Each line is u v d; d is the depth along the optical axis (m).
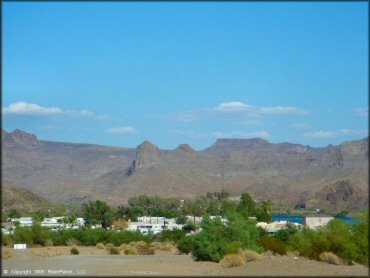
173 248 80.31
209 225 50.53
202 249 48.06
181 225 132.62
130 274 34.25
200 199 188.88
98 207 141.25
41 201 178.88
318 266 38.88
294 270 36.47
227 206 146.25
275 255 53.50
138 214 156.38
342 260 41.09
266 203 151.25
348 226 43.41
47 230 87.25
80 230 92.44
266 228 94.88
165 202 182.62
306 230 53.22
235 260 41.53
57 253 63.22
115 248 73.31
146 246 70.44
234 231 50.19
